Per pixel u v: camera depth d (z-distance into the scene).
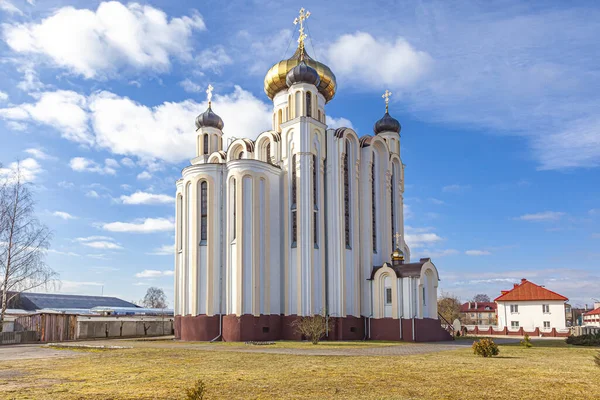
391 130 60.16
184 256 45.56
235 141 51.44
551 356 28.11
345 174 49.06
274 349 31.53
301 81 47.72
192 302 43.84
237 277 42.22
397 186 56.41
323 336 43.91
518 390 16.02
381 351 30.23
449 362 23.59
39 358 25.38
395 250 50.97
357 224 48.62
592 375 19.44
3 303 44.19
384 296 47.53
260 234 43.72
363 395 14.95
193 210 45.50
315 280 44.66
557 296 76.69
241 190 43.41
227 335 42.00
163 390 15.60
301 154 45.81
